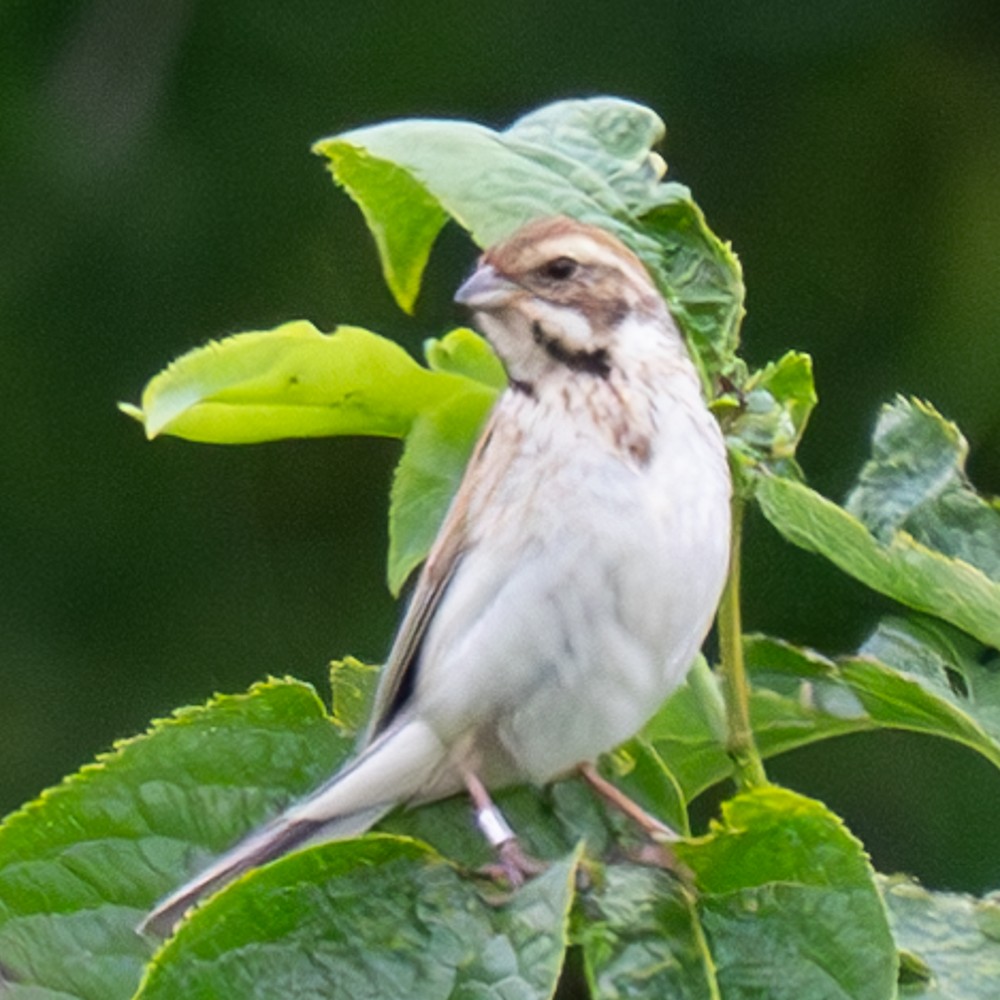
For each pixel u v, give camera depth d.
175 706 5.31
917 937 4.11
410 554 4.17
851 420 5.27
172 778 4.12
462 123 4.13
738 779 4.13
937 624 4.17
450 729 4.16
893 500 4.17
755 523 4.56
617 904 4.09
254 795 4.12
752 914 4.09
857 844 4.09
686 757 4.17
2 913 4.11
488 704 4.16
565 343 4.17
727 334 4.14
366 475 5.42
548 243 4.17
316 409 4.15
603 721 4.16
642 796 4.15
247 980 4.08
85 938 4.11
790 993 4.09
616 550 4.16
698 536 4.16
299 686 4.12
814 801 4.09
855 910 4.09
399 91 5.44
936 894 4.12
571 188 4.13
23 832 4.11
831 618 4.56
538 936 4.08
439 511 4.17
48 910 4.11
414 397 4.16
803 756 4.89
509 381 4.17
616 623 4.16
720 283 4.15
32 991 4.11
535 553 4.16
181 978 4.07
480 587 4.16
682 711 4.16
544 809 4.16
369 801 4.14
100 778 4.12
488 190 4.12
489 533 4.16
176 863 4.11
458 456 4.17
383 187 4.14
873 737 4.89
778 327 5.34
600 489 4.16
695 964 4.09
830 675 4.16
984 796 4.85
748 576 4.56
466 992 4.08
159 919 4.11
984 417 5.20
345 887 4.09
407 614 4.17
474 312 4.17
